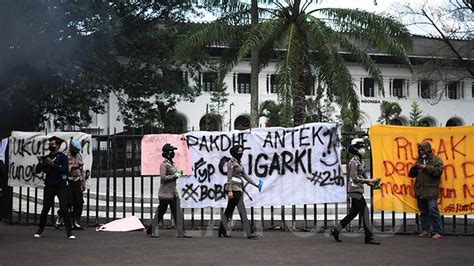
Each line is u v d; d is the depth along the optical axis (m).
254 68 20.17
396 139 11.32
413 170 10.79
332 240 10.37
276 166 11.78
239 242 10.10
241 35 19.97
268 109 46.03
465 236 10.82
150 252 8.97
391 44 18.84
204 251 9.05
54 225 12.59
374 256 8.52
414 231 11.50
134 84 33.69
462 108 57.47
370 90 55.34
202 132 12.08
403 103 55.50
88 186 12.81
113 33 24.56
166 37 33.19
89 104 29.38
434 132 11.20
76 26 22.70
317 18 18.81
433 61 31.34
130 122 36.00
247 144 11.90
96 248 9.40
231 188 10.57
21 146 13.28
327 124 11.72
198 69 38.28
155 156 12.31
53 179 10.69
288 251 9.02
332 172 11.63
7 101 21.72
